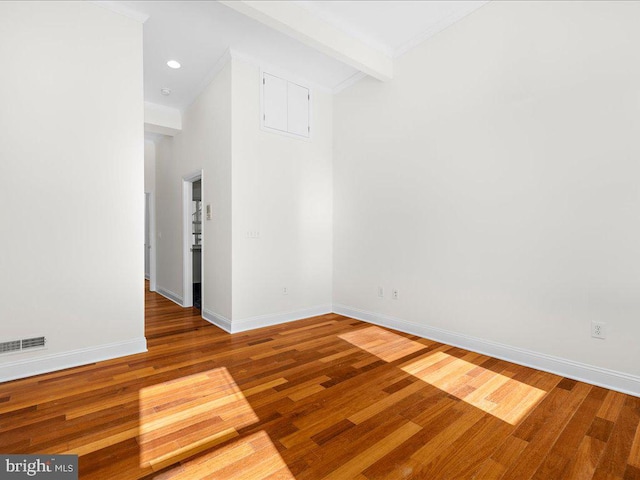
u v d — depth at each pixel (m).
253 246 3.90
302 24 2.96
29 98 2.53
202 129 4.40
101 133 2.84
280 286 4.16
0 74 2.42
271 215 4.06
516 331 2.80
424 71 3.49
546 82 2.61
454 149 3.23
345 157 4.48
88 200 2.79
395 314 3.86
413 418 1.97
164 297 5.82
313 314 4.51
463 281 3.18
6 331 2.46
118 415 1.99
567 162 2.50
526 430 1.84
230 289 3.76
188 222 5.07
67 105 2.68
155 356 2.98
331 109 4.67
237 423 1.92
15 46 2.47
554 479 1.48
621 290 2.28
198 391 2.31
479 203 3.04
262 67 3.91
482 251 3.03
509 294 2.84
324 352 3.09
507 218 2.85
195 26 3.22
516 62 2.78
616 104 2.28
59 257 2.66
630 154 2.23
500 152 2.88
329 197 4.68
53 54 2.62
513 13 2.79
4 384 2.39
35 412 2.02
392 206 3.86
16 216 2.48
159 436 1.79
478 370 2.65
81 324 2.77
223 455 1.64
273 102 4.03
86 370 2.65
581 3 2.43
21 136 2.50
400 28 3.36
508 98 2.83
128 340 3.00
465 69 3.13
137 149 3.02
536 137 2.66
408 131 3.66
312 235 4.49
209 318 4.25
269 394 2.27
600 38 2.35
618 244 2.29
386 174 3.92
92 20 2.79
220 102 3.91
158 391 2.30
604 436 1.78
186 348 3.20
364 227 4.23
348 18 3.19
